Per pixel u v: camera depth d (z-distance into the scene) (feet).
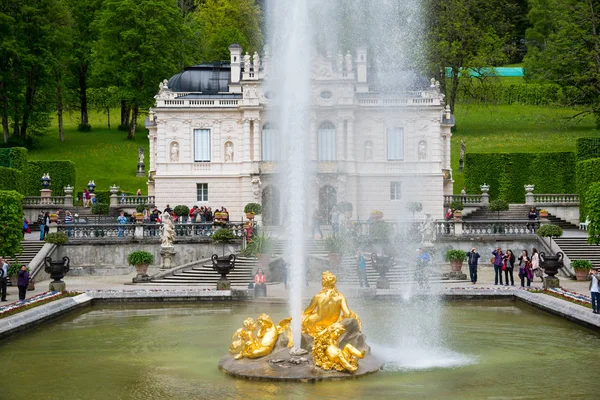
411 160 227.61
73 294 135.64
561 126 312.09
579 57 287.48
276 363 80.07
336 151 226.17
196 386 76.43
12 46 292.20
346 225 189.78
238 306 133.39
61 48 317.42
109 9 323.78
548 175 249.96
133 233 182.60
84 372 83.82
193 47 359.05
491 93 329.31
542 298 127.75
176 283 158.51
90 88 369.71
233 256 146.10
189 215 208.44
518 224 185.06
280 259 161.38
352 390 73.97
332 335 79.56
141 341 101.14
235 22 369.50
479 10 328.29
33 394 75.15
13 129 344.90
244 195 225.56
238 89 235.81
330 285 83.71
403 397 71.92
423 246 177.37
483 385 76.48
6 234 148.87
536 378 79.46
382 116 227.61
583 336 102.58
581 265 158.30
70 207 230.48
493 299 139.64
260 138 227.81
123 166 296.92
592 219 160.56
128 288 149.59
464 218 221.25
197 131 228.63
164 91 228.63
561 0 300.81
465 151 293.64
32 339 103.04
